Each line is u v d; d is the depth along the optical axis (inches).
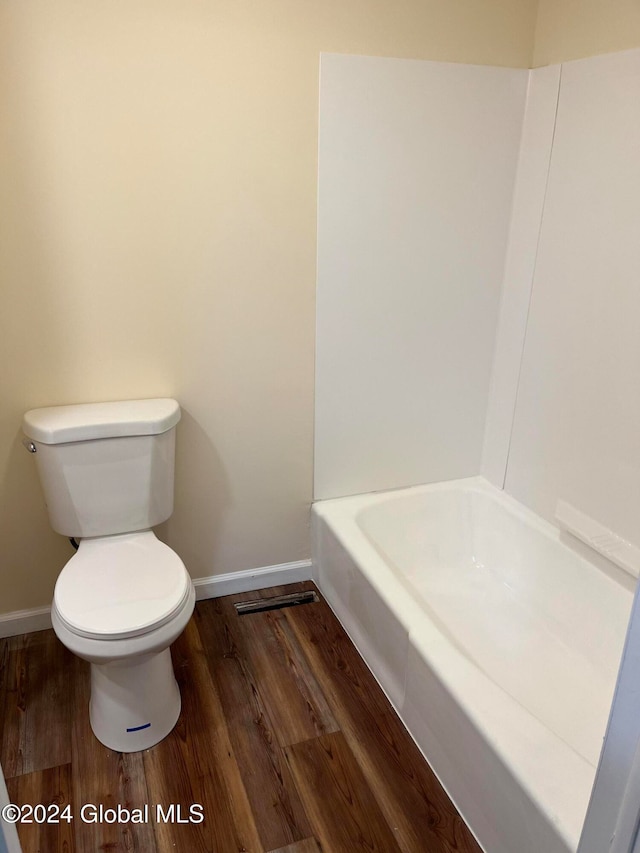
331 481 90.0
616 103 65.1
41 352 70.5
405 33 70.8
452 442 93.8
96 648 57.6
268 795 61.0
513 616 80.9
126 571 66.1
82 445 68.1
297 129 70.7
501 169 80.1
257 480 86.2
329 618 86.2
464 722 55.1
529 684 69.6
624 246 66.2
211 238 72.1
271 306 77.4
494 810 52.6
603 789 29.5
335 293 79.4
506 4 73.0
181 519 84.7
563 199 73.7
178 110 66.0
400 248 79.8
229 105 67.5
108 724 64.8
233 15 64.6
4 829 33.4
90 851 55.9
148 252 70.3
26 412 71.7
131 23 61.7
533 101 76.9
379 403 87.4
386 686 72.3
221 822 58.4
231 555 89.7
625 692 26.8
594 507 74.7
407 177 76.7
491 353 90.0
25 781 62.1
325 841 56.9
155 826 58.0
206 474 83.3
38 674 75.2
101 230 67.8
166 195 68.7
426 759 64.4
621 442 69.6
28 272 67.0
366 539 80.0
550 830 44.8
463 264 83.4
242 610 87.7
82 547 71.2
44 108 61.8
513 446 88.7
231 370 78.8
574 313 74.2
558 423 79.1
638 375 66.3
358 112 72.1
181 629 61.6
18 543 77.7
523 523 84.6
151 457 71.4
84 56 61.4
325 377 83.4
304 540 92.8
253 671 76.2
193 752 65.4
